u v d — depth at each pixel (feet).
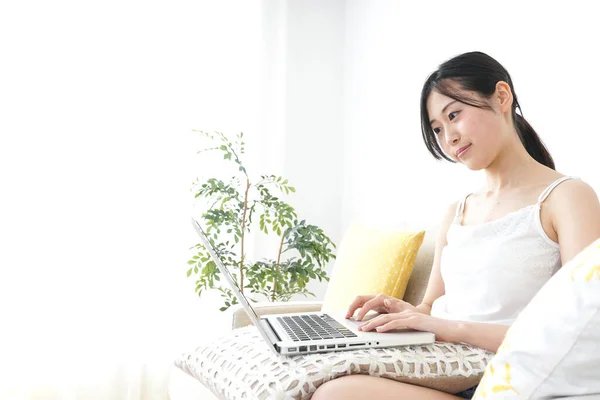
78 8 8.14
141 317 8.39
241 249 8.52
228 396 3.15
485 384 2.28
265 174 9.52
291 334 3.36
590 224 3.39
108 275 8.20
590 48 5.56
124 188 8.37
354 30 10.00
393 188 8.72
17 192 7.72
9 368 7.53
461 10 7.39
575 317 2.03
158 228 8.58
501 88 3.93
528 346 2.14
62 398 7.79
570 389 2.05
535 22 6.24
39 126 7.87
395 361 3.01
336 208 10.16
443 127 4.09
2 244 7.60
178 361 4.17
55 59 7.98
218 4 9.18
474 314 3.75
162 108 8.69
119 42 8.40
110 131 8.30
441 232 4.70
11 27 7.75
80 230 8.05
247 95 9.35
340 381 2.80
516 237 3.69
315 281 9.97
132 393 8.21
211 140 9.02
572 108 5.75
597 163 5.46
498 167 4.07
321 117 10.08
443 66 3.99
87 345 8.01
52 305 7.83
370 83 9.45
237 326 5.98
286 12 9.75
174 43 8.80
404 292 5.76
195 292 8.11
